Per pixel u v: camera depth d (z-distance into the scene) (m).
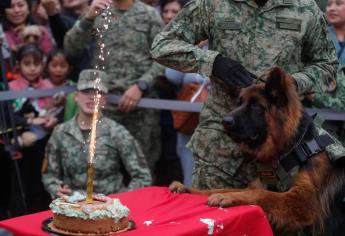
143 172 8.02
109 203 4.62
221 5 6.16
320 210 5.75
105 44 9.02
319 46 6.31
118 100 9.05
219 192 5.91
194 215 4.99
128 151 8.01
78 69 9.51
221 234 4.81
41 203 8.98
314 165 5.79
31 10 9.77
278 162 5.84
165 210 5.14
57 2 9.52
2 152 8.80
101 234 4.45
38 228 4.59
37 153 8.98
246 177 6.26
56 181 8.00
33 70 9.16
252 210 5.10
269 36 6.11
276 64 6.14
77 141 8.01
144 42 9.09
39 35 9.58
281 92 5.76
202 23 6.25
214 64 5.88
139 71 9.12
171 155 10.11
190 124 9.14
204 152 6.34
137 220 4.86
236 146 6.21
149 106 9.02
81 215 4.44
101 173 7.96
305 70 6.22
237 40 6.15
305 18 6.15
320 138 5.91
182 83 9.38
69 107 9.32
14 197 8.83
